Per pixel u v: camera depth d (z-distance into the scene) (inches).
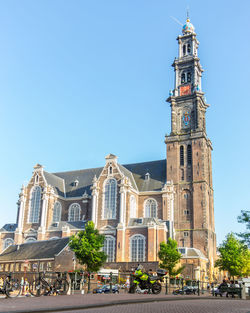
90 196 3998.5
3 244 3939.5
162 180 3858.3
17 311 601.9
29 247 3388.3
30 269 3063.5
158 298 918.4
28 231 3828.7
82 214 3964.1
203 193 3617.1
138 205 3764.8
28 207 3941.9
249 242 2110.0
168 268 2819.9
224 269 3449.8
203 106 4192.9
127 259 3240.7
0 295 1139.9
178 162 3846.0
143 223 3339.1
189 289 1910.7
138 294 1120.8
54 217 3956.7
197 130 3846.0
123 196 3467.0
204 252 3449.8
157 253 3147.1
